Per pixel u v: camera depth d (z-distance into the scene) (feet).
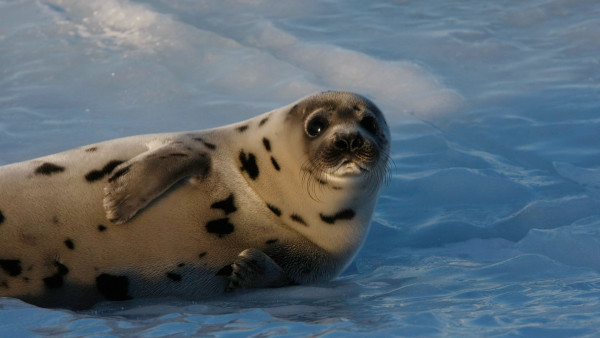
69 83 123.13
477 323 55.62
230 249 68.44
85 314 63.00
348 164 66.33
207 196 68.03
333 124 68.85
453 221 84.89
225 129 72.64
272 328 55.98
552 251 76.23
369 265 77.25
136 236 66.23
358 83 122.31
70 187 66.95
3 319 58.23
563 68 124.77
